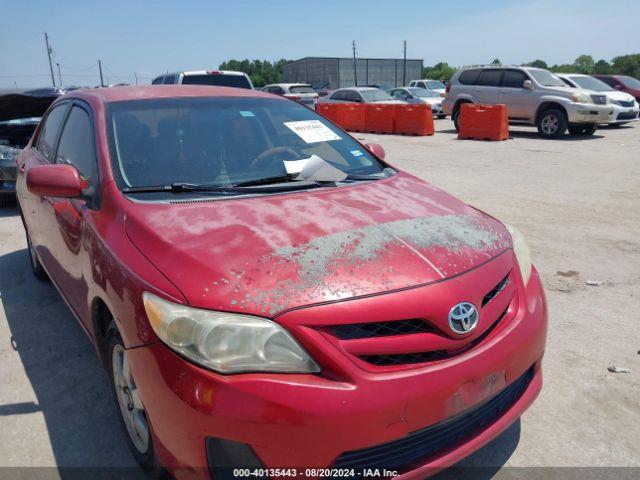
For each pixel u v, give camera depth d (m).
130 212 2.65
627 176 9.85
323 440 1.95
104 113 3.30
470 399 2.19
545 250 5.81
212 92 3.79
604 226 6.70
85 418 3.05
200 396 1.97
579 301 4.54
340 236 2.41
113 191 2.83
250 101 3.77
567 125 16.03
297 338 2.02
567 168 10.78
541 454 2.78
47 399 3.22
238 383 1.96
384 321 2.08
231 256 2.23
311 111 3.98
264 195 2.89
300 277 2.14
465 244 2.51
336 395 1.96
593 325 4.11
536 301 2.68
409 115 17.94
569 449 2.81
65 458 2.75
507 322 2.46
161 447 2.19
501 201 8.02
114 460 2.73
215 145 3.28
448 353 2.19
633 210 7.45
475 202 7.96
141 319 2.19
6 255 5.81
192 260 2.23
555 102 15.91
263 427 1.94
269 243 2.32
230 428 1.96
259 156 3.31
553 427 2.98
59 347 3.82
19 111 8.73
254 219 2.54
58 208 3.43
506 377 2.35
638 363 3.58
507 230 2.97
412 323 2.14
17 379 3.43
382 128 18.86
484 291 2.34
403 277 2.20
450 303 2.19
